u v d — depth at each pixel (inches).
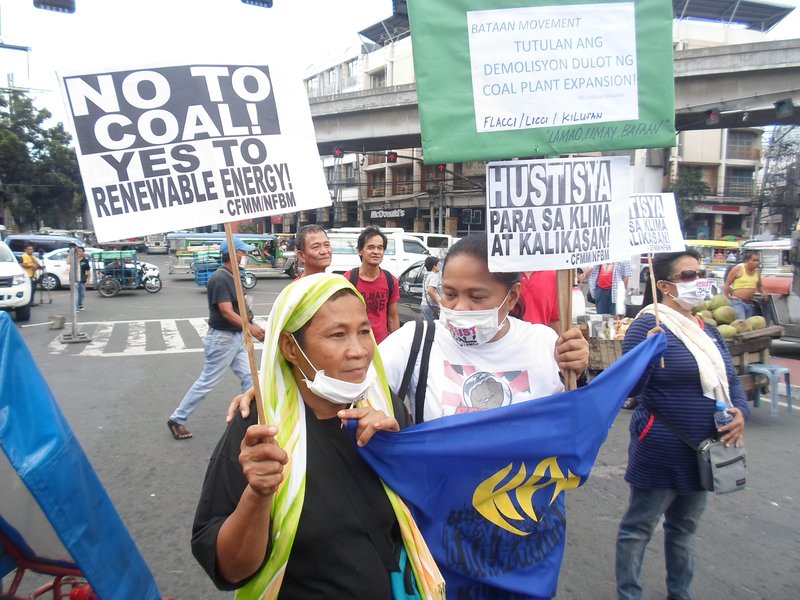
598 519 156.3
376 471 62.4
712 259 883.4
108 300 718.5
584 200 75.0
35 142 1535.4
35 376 58.5
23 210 1560.0
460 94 70.0
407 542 61.2
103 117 59.8
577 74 72.8
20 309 522.3
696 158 1556.3
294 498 56.5
